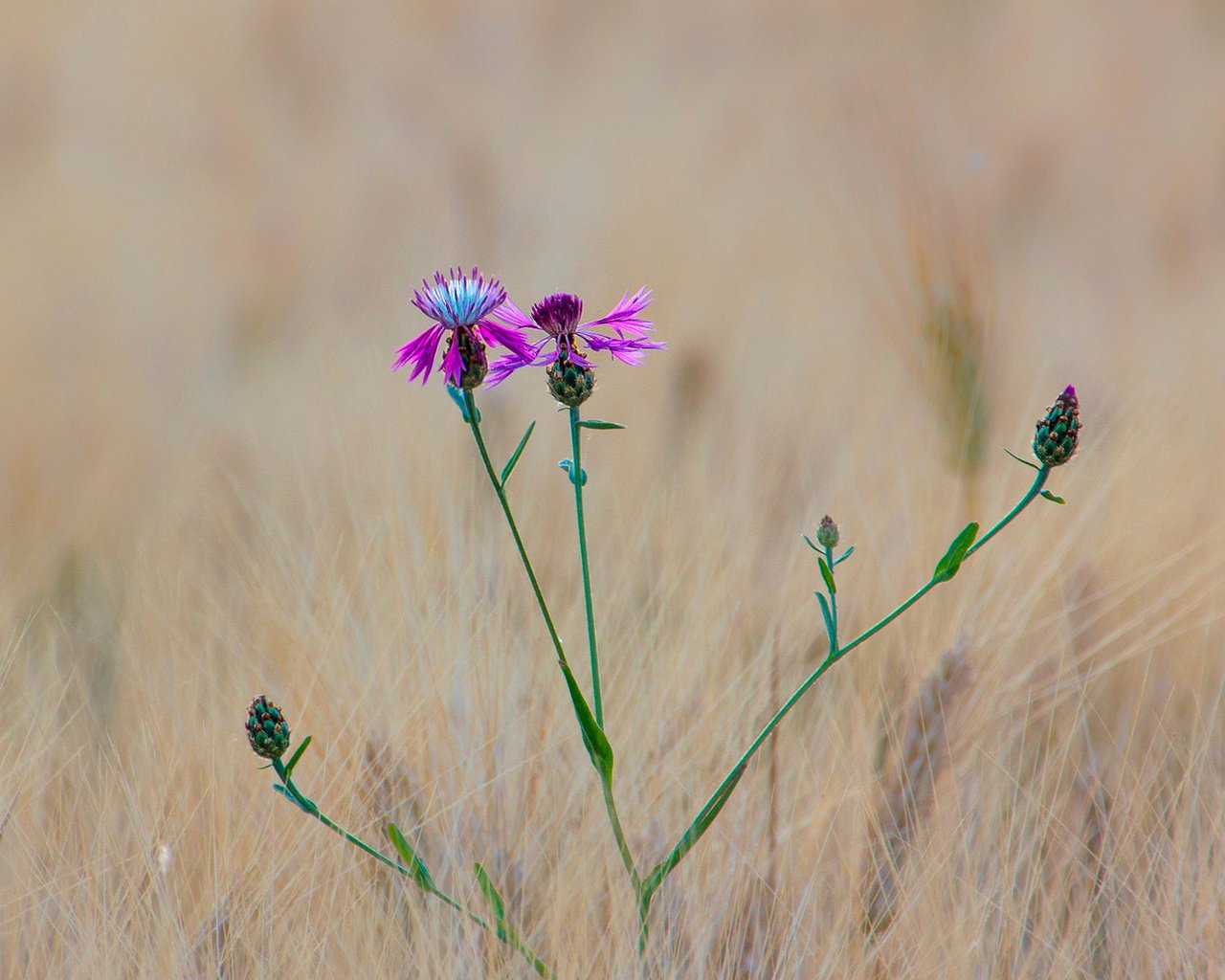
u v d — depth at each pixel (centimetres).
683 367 255
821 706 221
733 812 215
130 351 346
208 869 213
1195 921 212
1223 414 236
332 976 212
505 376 209
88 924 212
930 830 214
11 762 218
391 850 215
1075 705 221
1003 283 312
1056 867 214
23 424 282
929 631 220
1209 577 226
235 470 252
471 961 211
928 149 257
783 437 238
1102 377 243
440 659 218
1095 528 226
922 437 234
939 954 212
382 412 234
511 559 225
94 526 245
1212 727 217
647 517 227
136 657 223
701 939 212
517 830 215
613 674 219
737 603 221
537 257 330
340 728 217
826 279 344
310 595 223
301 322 360
